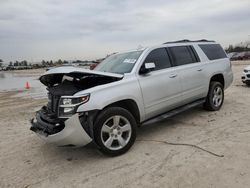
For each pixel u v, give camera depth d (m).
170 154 4.02
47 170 3.88
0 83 25.62
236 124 5.21
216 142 4.33
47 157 4.38
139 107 4.49
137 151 4.27
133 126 4.29
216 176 3.22
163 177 3.34
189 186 3.07
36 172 3.84
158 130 5.29
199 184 3.09
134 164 3.80
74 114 3.74
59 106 3.87
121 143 4.16
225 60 6.77
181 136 4.80
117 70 4.86
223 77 6.58
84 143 3.91
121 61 5.13
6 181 3.62
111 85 4.14
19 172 3.88
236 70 20.09
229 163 3.53
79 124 3.77
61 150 4.63
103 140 4.03
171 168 3.55
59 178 3.60
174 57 5.39
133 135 4.30
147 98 4.61
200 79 5.80
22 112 8.30
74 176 3.61
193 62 5.82
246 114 5.90
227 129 4.95
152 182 3.24
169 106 5.10
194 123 5.53
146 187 3.15
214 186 3.02
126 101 4.39
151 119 4.84
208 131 4.94
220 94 6.50
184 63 5.58
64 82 4.48
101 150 4.05
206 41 6.61
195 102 5.84
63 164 4.05
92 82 4.32
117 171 3.63
